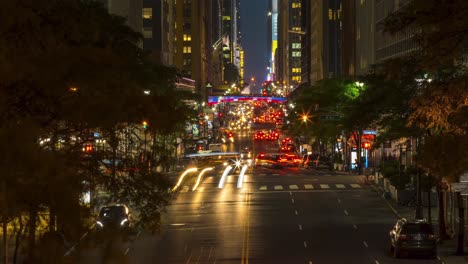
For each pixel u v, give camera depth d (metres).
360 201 83.69
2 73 25.61
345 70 195.75
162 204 34.59
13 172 23.28
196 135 176.50
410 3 31.92
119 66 30.66
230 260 51.41
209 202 83.69
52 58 27.98
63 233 26.62
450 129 36.38
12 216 24.62
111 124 29.70
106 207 54.19
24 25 28.80
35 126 25.27
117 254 28.20
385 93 61.81
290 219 71.31
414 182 81.12
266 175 114.75
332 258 51.88
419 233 50.81
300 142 192.12
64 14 34.44
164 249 55.91
